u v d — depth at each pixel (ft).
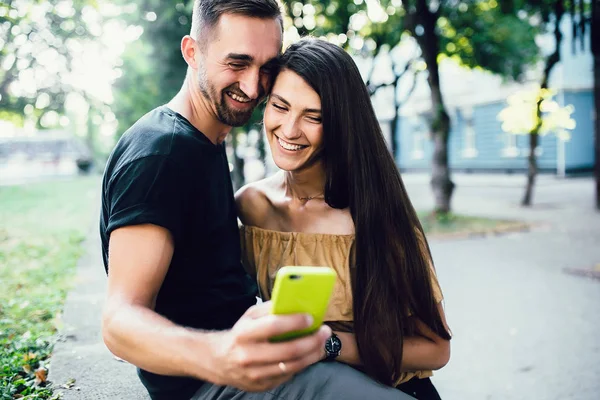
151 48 37.63
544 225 38.68
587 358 14.28
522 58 46.65
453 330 16.81
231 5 5.64
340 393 4.84
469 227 37.73
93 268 20.34
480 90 92.48
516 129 48.14
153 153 4.99
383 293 5.74
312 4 35.76
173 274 5.42
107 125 47.44
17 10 29.37
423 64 44.60
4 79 33.71
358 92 5.90
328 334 3.71
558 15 37.88
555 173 82.79
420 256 5.99
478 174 95.71
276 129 6.04
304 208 6.55
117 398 8.35
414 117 106.63
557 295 20.59
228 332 3.75
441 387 12.74
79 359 10.02
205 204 5.53
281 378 3.61
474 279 23.66
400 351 5.74
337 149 5.92
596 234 34.42
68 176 125.29
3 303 15.14
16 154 131.34
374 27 42.50
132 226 4.76
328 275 3.51
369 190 5.88
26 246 26.20
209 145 5.65
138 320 4.16
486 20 43.19
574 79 80.53
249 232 6.79
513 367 13.84
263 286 6.49
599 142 44.80
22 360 10.00
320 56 5.75
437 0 39.14
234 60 5.73
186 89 6.29
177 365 3.82
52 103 40.16
